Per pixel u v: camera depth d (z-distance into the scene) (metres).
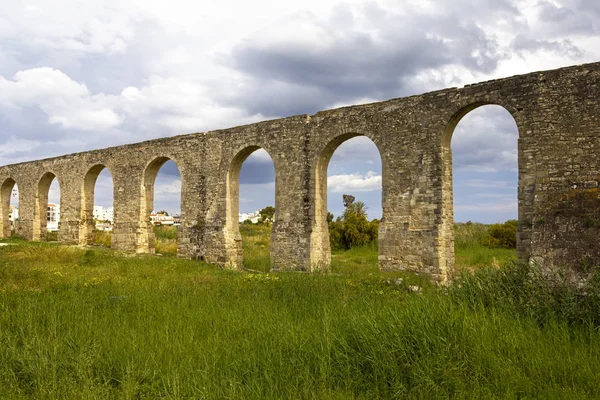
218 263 23.75
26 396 6.57
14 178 38.41
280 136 21.97
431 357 7.32
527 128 15.30
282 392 6.62
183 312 10.91
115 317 10.45
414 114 18.05
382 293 13.30
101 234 40.22
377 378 7.09
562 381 6.87
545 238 13.90
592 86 14.31
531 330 8.87
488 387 6.71
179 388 6.54
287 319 10.12
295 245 20.97
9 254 22.56
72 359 7.56
